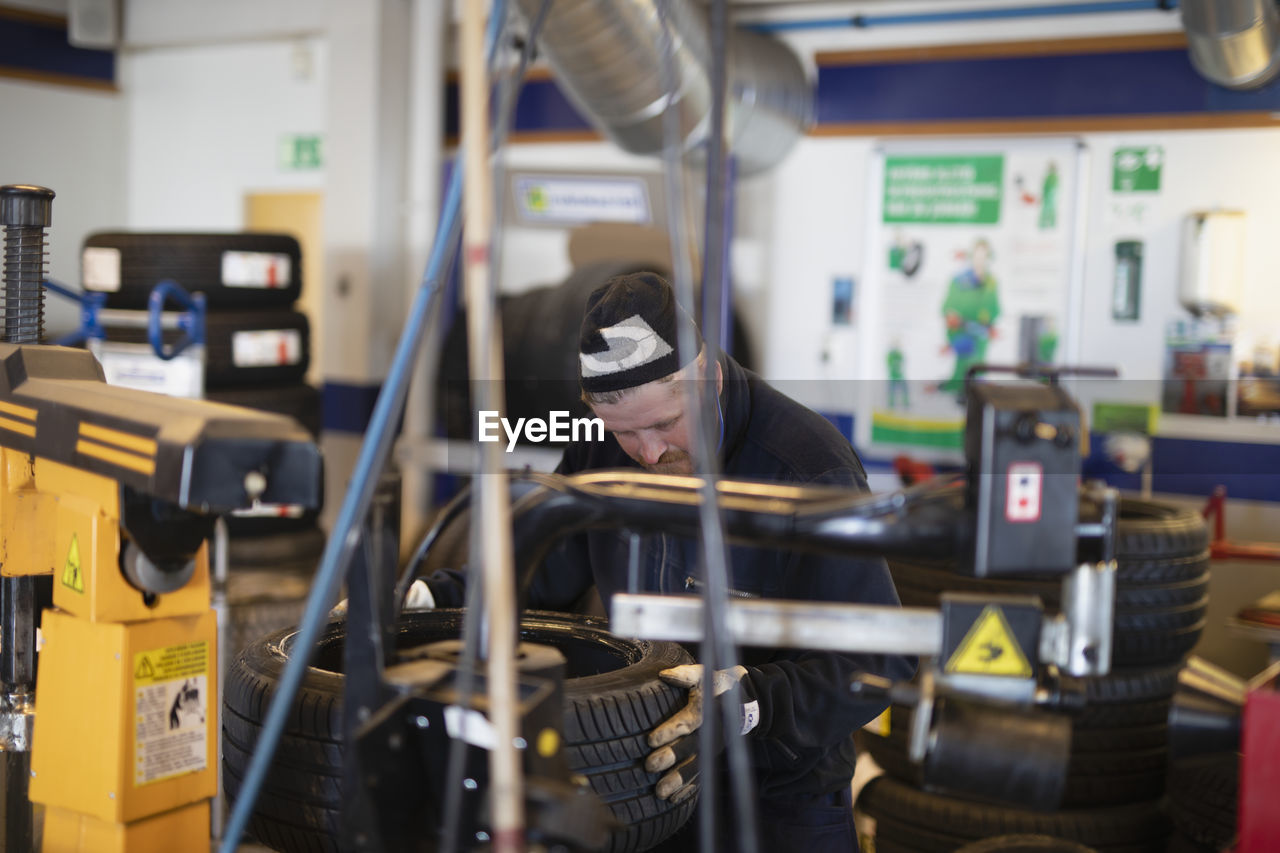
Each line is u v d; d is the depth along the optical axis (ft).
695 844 4.91
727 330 15.90
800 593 4.91
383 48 20.30
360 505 2.82
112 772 3.50
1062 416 2.79
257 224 23.58
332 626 4.91
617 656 4.86
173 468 2.74
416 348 2.87
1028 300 16.14
